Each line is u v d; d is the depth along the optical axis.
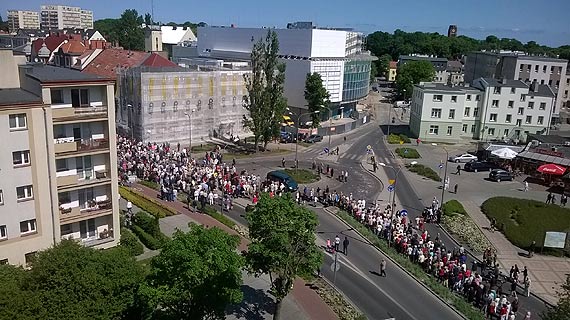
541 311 38.97
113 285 26.39
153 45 174.75
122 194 57.88
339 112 129.75
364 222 55.16
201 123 94.38
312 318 34.97
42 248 37.03
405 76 159.00
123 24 196.12
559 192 70.75
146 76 84.31
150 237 45.38
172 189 57.94
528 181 76.19
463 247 50.12
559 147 81.12
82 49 118.88
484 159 85.19
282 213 31.41
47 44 127.31
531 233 54.09
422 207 62.72
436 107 102.56
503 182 75.44
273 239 30.70
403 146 98.44
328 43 119.62
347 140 103.38
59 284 25.25
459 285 41.12
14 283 25.72
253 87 84.12
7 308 23.06
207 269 26.75
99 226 42.03
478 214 61.00
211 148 87.81
